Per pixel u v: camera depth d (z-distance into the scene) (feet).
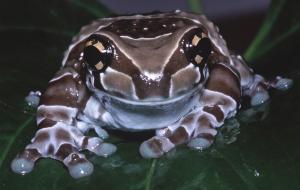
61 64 0.95
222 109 0.86
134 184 0.79
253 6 1.73
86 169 0.81
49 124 0.86
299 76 0.92
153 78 0.80
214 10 1.75
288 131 0.83
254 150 0.82
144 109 0.82
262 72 0.96
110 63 0.82
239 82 0.89
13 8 1.03
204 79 0.84
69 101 0.87
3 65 0.94
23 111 0.88
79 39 0.91
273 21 1.02
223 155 0.82
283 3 1.02
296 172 0.79
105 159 0.83
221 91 0.87
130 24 0.86
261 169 0.79
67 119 0.87
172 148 0.83
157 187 0.79
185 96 0.82
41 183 0.80
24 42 0.99
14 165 0.81
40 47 0.99
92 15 1.07
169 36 0.82
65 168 0.82
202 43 0.82
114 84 0.82
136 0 1.76
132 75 0.80
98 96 0.85
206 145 0.83
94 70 0.83
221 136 0.85
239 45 1.64
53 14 1.04
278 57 0.97
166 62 0.80
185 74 0.81
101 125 0.89
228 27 1.69
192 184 0.79
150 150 0.82
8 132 0.85
